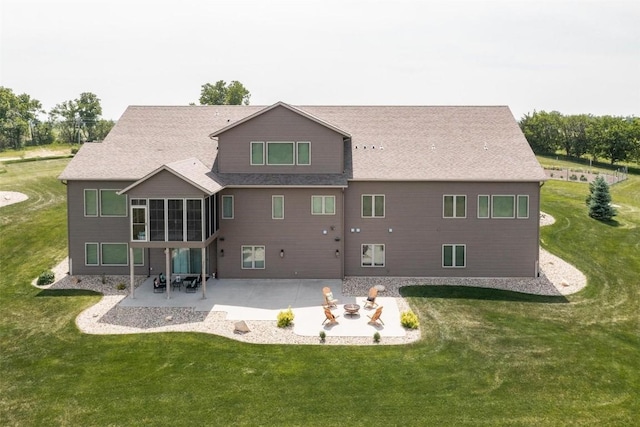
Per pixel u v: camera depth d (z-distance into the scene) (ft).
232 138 97.09
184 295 86.48
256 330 70.79
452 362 60.54
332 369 58.70
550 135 292.40
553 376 57.21
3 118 323.16
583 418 48.80
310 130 96.32
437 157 99.66
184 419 48.49
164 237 83.35
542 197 156.35
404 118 109.70
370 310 79.20
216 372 57.93
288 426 47.39
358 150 102.37
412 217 96.84
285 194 94.99
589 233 119.24
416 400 51.93
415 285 92.68
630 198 170.40
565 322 74.49
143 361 60.90
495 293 87.76
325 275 96.43
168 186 82.48
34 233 117.60
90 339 67.62
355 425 47.62
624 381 56.24
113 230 97.50
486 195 95.91
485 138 104.27
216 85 296.10
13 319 75.20
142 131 107.86
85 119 341.41
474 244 96.94
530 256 96.63
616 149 253.65
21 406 50.88
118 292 88.12
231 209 95.71
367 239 97.60
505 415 49.29
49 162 216.33
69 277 96.32
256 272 96.78
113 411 49.96
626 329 72.13
